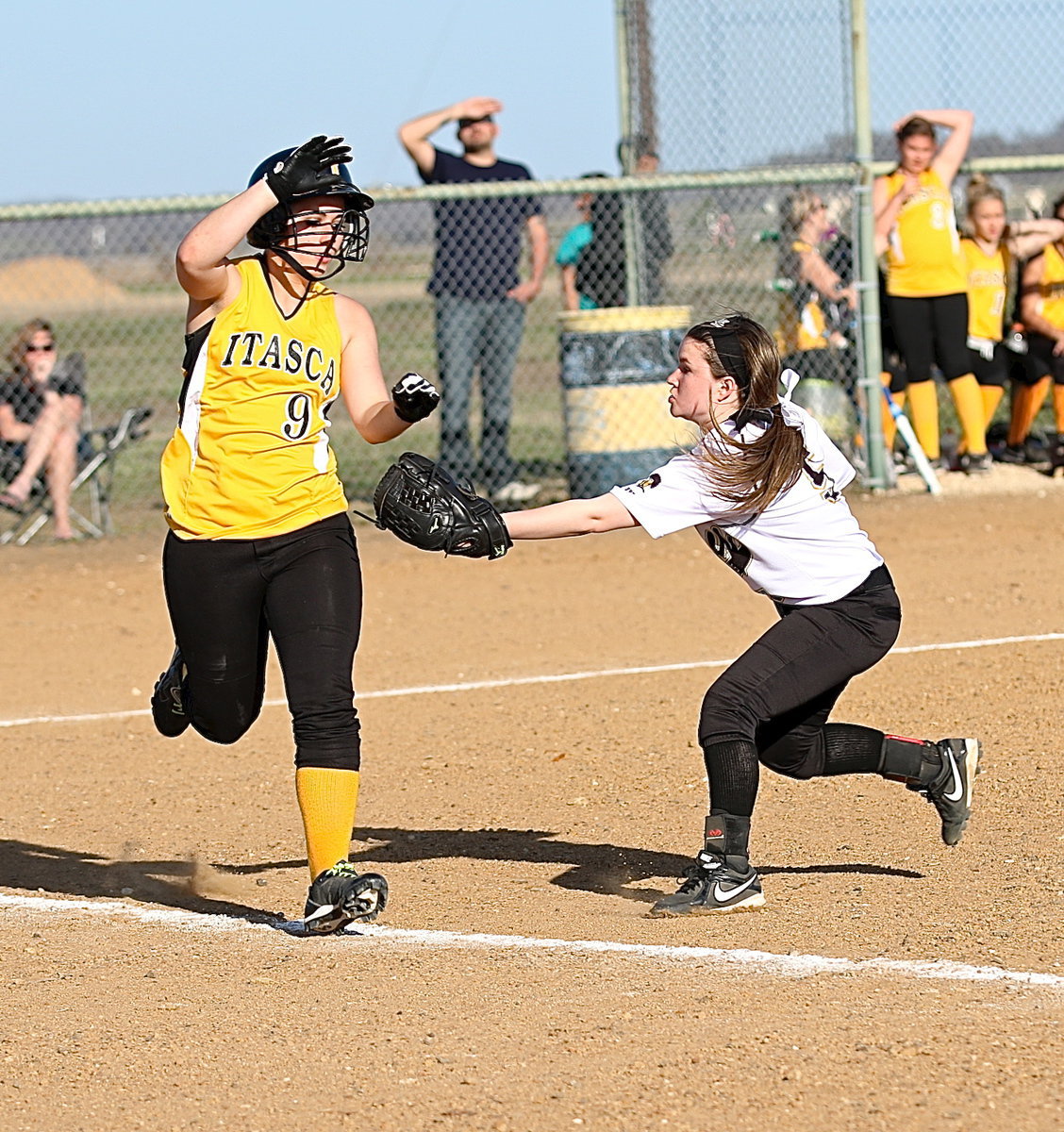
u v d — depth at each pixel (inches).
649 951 612.4
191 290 624.7
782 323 1811.0
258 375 630.5
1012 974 566.3
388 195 1688.0
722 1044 510.9
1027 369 1894.7
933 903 659.4
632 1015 540.7
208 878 762.8
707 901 655.1
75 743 1040.8
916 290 1809.8
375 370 662.5
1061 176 2532.0
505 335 1807.3
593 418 1779.0
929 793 690.2
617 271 1924.2
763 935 627.8
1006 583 1401.3
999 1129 447.8
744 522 639.8
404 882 736.3
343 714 647.1
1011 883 680.4
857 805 824.9
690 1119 461.4
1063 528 1637.6
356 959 619.5
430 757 962.1
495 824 829.2
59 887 754.8
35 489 1852.9
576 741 977.5
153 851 813.2
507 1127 461.4
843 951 602.5
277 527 638.5
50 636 1378.0
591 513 621.3
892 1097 469.1
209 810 885.2
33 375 1784.0
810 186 1817.2
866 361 1814.7
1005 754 886.4
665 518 623.5
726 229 1927.9
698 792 868.0
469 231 1772.9
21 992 597.3
